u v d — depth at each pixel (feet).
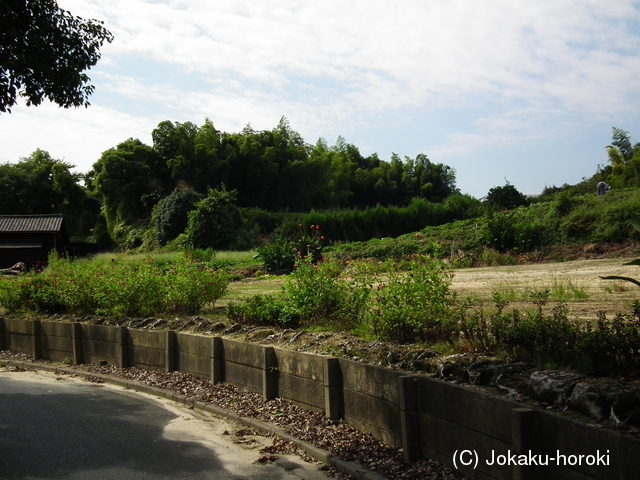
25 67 28.55
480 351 17.67
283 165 178.91
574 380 13.06
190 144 161.07
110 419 22.89
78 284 41.27
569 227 64.69
